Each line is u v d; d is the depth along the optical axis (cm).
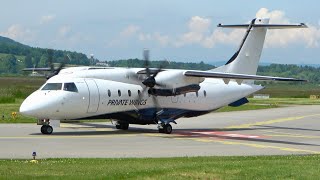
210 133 6303
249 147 4856
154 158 3812
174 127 7162
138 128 6731
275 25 6938
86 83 5747
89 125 6956
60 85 5606
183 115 6544
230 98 6950
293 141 5522
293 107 13162
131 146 4725
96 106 5791
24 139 5059
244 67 7075
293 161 3597
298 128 7350
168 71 6088
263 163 3434
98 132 6031
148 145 4841
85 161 3525
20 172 2948
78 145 4678
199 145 4944
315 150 4728
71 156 3925
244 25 7050
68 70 5978
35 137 5262
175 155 4147
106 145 4744
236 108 12144
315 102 16425
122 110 6012
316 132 6725
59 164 3325
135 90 6072
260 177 2889
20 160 3550
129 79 6094
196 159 3766
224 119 8800
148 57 6047
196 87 6203
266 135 6197
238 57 7012
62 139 5141
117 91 5928
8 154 3950
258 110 11700
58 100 5494
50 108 5456
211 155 4197
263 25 7006
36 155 3916
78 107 5650
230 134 6222
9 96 11662
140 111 6141
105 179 2752
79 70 5909
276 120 8819
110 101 5872
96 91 5772
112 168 3139
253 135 6156
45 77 6494
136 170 3027
